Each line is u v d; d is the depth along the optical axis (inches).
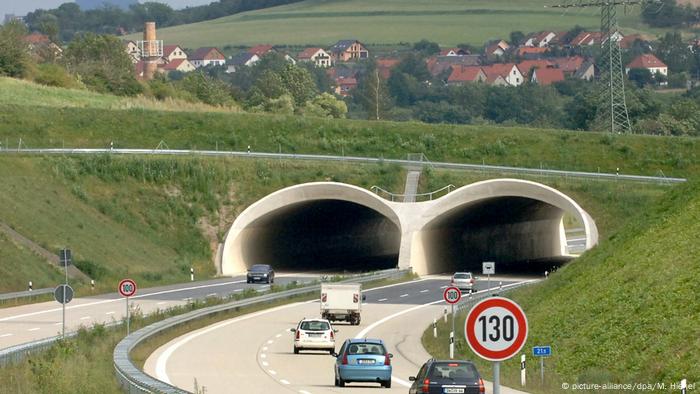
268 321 6717.5
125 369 3693.4
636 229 5984.3
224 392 3777.1
